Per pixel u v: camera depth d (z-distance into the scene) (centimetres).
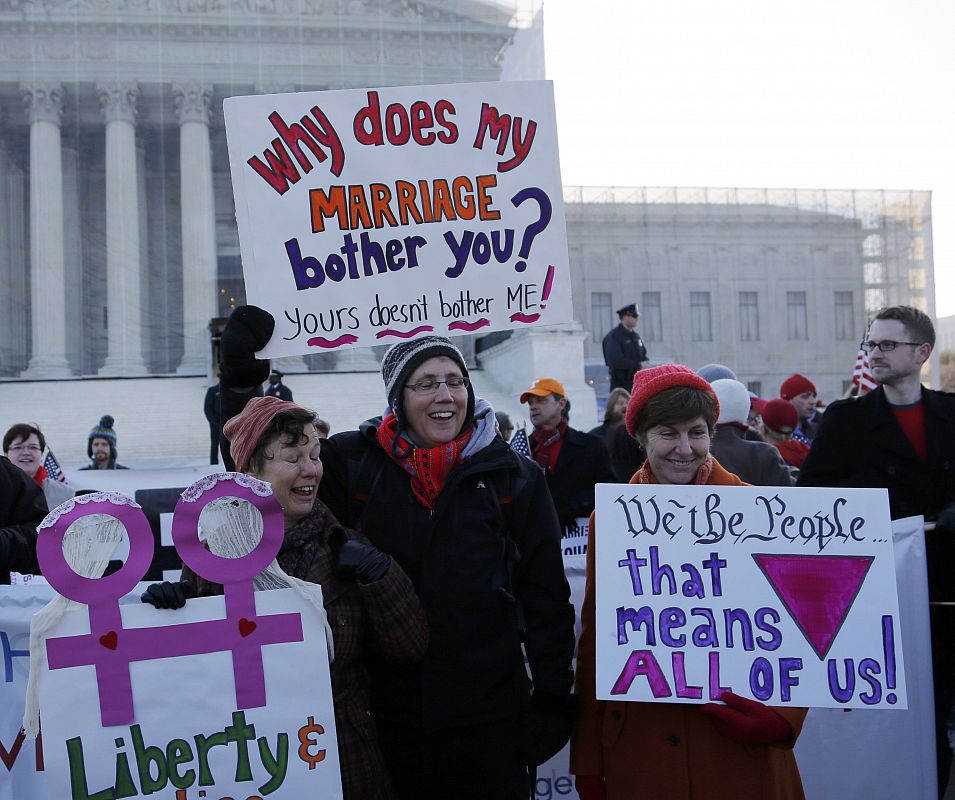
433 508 280
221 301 3406
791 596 272
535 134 329
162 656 244
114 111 3388
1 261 3434
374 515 284
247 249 318
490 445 290
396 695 276
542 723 276
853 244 4059
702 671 268
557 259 329
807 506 277
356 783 254
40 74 3362
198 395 2673
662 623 271
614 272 3900
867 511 276
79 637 240
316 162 321
